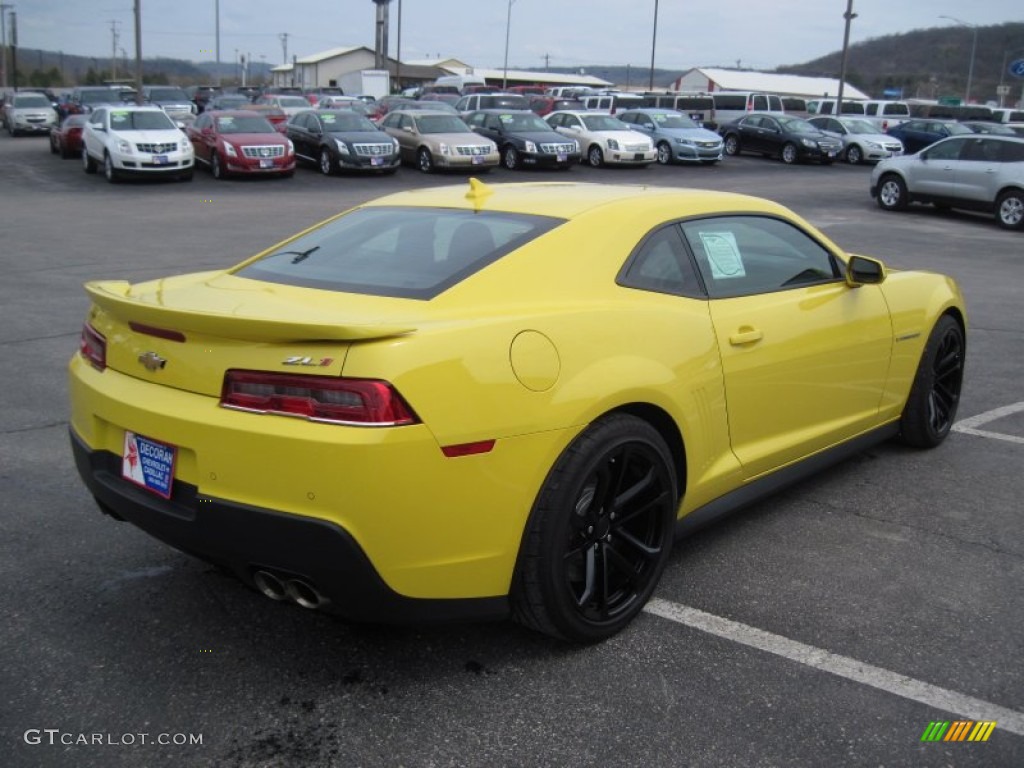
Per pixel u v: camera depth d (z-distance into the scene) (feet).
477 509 9.09
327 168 78.59
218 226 48.60
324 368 8.47
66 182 70.23
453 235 11.28
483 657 10.23
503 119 87.66
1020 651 10.42
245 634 10.66
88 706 9.27
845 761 8.55
